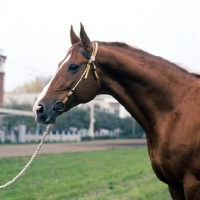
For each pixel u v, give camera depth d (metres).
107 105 75.62
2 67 43.72
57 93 3.88
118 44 4.11
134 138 51.38
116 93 4.05
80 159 18.47
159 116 3.99
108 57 3.95
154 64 4.04
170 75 4.04
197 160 3.74
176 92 4.01
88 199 8.88
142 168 14.91
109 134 51.69
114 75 4.02
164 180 4.04
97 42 4.10
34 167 14.80
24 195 9.27
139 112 4.06
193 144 3.76
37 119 3.84
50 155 20.44
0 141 32.22
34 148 26.16
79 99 3.95
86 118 46.78
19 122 42.78
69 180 11.70
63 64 3.96
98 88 4.01
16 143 32.34
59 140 39.09
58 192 9.82
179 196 4.08
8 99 54.69
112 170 14.23
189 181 3.79
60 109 3.87
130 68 3.96
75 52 3.96
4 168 14.22
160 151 3.91
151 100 4.00
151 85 3.98
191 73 4.20
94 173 13.38
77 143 35.41
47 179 11.91
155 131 3.99
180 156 3.78
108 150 25.36
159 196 9.32
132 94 4.03
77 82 3.91
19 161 16.88
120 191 9.89
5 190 10.00
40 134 40.41
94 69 3.94
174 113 3.95
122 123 55.72
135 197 9.15
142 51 4.10
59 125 44.06
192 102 3.94
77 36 4.16
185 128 3.81
